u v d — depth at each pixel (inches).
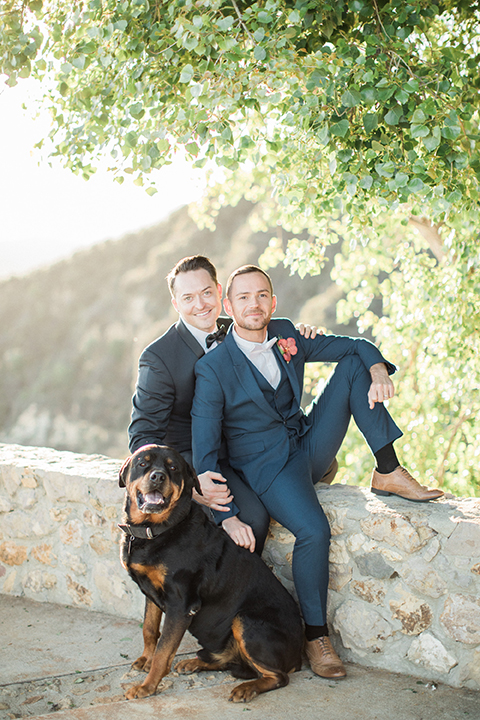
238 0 135.0
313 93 122.6
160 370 133.7
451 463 258.8
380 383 127.6
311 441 134.6
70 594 154.6
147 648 121.0
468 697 110.5
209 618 114.1
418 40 159.6
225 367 129.3
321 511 121.9
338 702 107.2
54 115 164.1
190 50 126.6
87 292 1953.7
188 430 140.5
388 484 130.6
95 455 175.8
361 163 127.5
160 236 2012.8
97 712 101.6
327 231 249.0
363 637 124.3
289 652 112.7
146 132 132.8
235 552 117.0
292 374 133.6
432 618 118.0
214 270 141.6
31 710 107.1
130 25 138.8
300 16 123.6
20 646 132.3
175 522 110.3
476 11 171.0
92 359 1728.6
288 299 1359.5
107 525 147.9
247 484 129.9
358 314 267.0
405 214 191.3
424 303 247.3
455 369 231.1
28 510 159.5
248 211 1780.3
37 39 136.2
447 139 118.4
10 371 1807.3
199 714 101.7
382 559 122.6
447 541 116.8
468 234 188.1
